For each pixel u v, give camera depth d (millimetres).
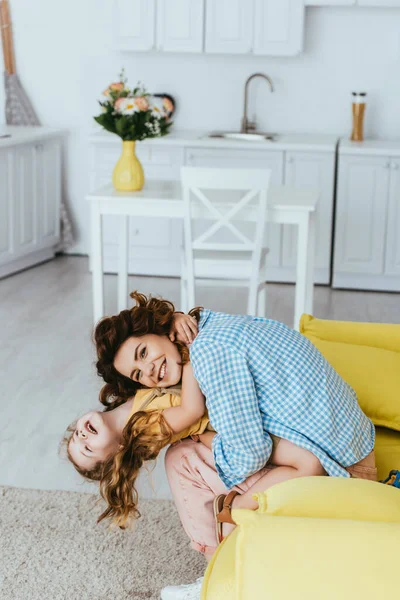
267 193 3941
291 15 5320
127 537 2424
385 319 4824
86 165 6121
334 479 1653
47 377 3725
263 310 4242
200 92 5859
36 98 6074
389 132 5738
